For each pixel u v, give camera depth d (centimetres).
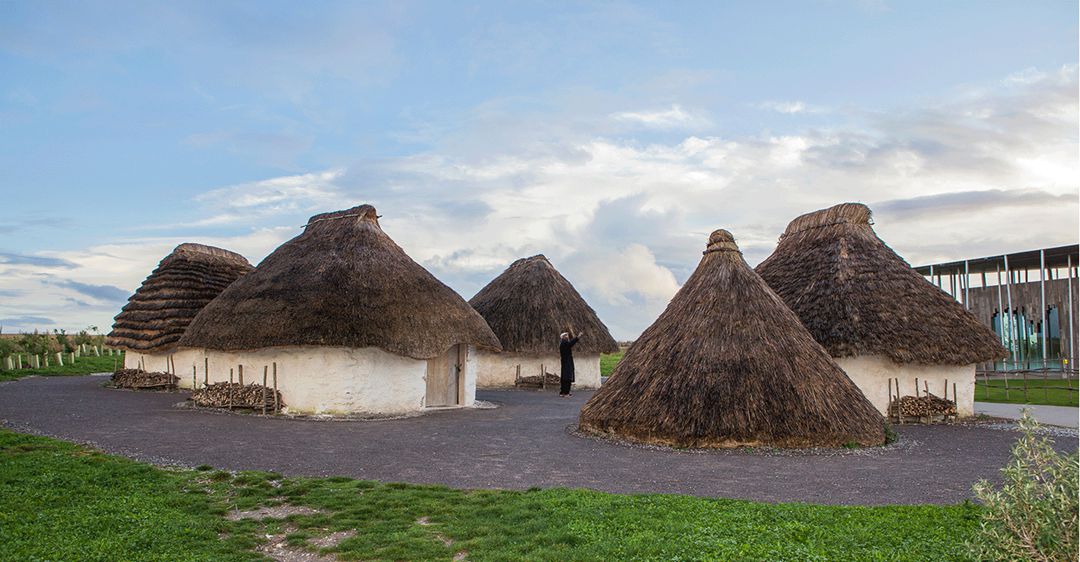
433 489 923
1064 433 1596
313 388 1775
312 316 1775
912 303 1897
